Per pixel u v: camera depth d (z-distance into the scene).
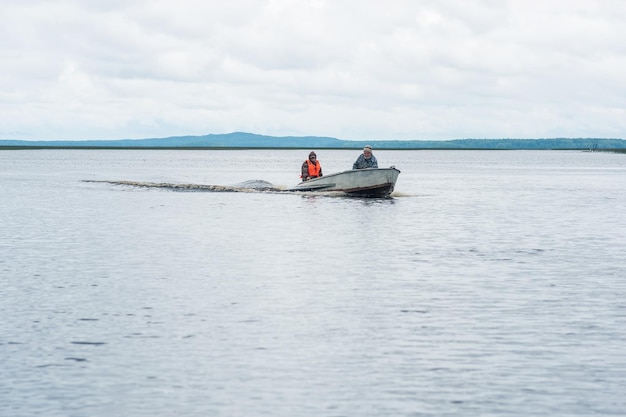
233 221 32.28
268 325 13.79
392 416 9.45
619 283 18.12
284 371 11.15
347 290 17.06
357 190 44.88
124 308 15.09
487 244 25.34
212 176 86.31
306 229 29.38
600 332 13.41
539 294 16.73
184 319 14.20
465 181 75.94
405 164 162.25
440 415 9.49
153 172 97.25
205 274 19.05
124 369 11.21
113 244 24.84
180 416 9.45
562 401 9.96
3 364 11.43
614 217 35.88
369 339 12.88
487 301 15.97
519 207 41.56
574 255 22.84
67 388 10.41
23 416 9.46
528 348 12.41
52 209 38.44
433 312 14.91
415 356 11.93
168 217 34.12
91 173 91.50
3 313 14.62
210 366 11.37
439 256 22.45
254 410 9.63
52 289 17.02
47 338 12.84
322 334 13.19
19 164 134.25
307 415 9.48
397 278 18.64
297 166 131.50
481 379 10.84
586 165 150.50
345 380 10.77
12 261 21.12
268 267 20.19
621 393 10.27
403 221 32.75
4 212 36.72
